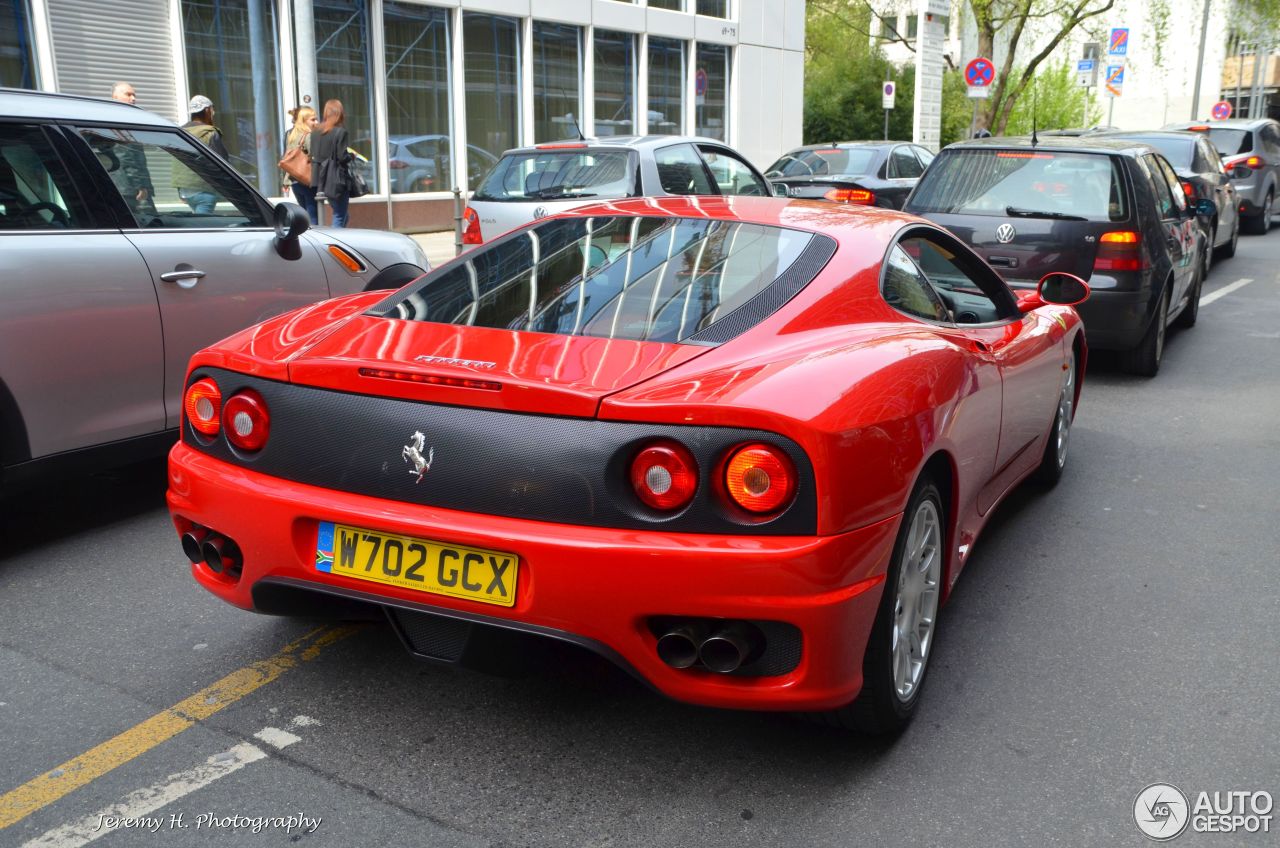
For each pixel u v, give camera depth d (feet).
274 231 17.07
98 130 15.10
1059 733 9.95
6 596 12.86
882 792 8.98
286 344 9.66
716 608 7.93
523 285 10.27
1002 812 8.73
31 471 13.96
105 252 14.51
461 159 58.49
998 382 11.94
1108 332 24.07
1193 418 22.11
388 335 9.54
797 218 11.39
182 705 10.25
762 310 9.52
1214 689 10.83
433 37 56.18
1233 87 189.57
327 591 8.87
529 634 8.27
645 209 11.78
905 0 120.06
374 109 53.67
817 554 7.92
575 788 8.96
